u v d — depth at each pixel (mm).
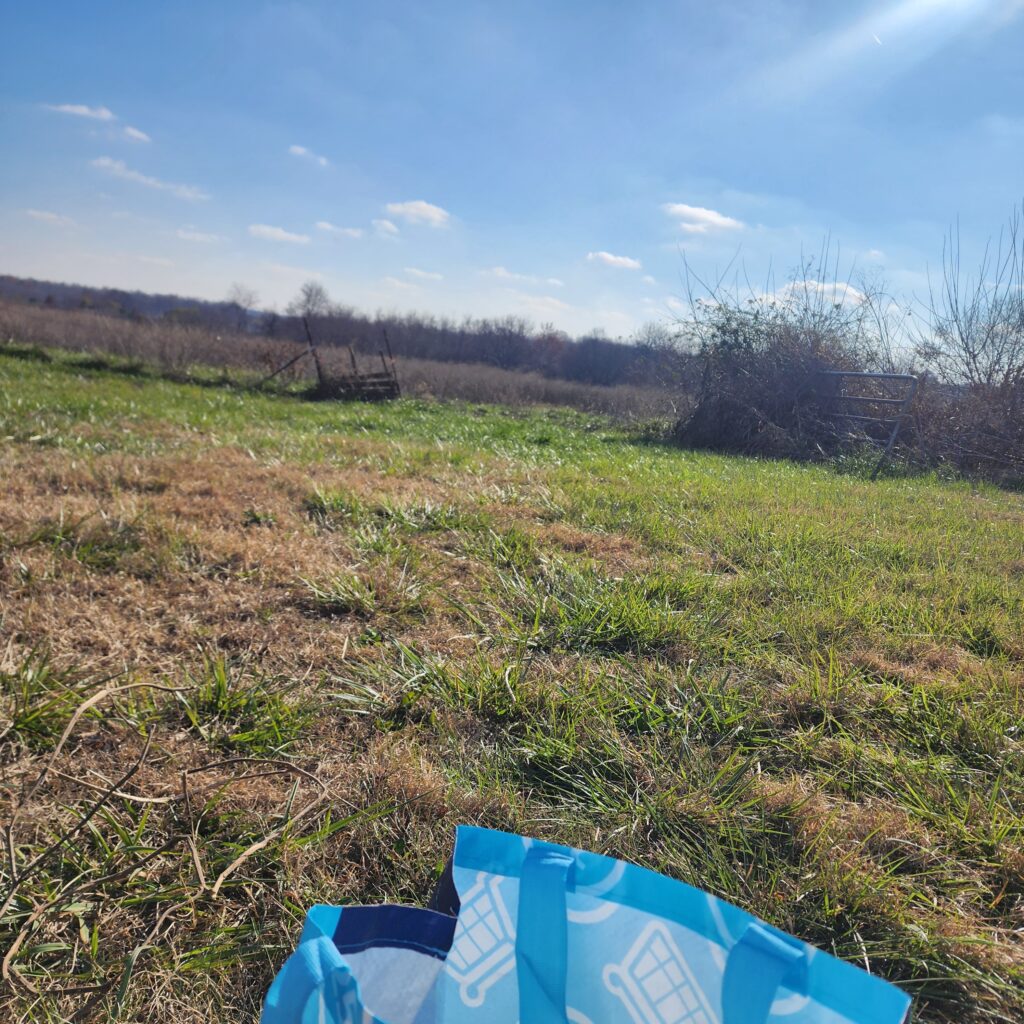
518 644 3006
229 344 23031
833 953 1620
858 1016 934
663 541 4578
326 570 3664
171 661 2744
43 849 1784
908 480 9398
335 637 3023
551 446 9969
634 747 2334
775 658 2969
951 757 2354
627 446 10906
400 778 2072
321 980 999
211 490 5102
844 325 12656
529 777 2201
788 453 11656
